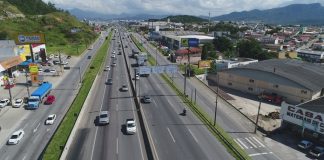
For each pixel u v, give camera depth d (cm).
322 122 4688
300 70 8119
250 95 7844
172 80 8931
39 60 11675
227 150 4434
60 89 7725
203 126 5359
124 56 14188
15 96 7019
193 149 4425
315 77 7644
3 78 7856
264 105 6981
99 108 6247
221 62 10681
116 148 4403
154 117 5759
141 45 18550
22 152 4272
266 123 5759
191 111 6181
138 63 11262
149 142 4550
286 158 4350
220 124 5572
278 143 4850
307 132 4988
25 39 9731
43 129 5091
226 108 6600
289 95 7088
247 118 5938
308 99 6700
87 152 4250
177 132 5044
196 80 9388
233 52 15475
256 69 7725
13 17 19938
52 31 19762
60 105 6400
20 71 9775
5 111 5966
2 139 4684
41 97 6519
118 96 7219
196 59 13138
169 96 7294
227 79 8612
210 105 6794
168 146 4494
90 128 5144
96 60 12469
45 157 3997
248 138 4991
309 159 4344
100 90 7781
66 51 14850
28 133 4919
